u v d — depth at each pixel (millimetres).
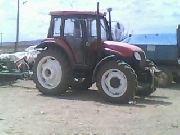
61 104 8422
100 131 5934
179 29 12969
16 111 7465
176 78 13781
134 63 9266
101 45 9586
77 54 9820
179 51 12953
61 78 9789
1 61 12859
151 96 10320
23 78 12758
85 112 7488
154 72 9805
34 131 5867
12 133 5734
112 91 8969
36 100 8953
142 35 14109
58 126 6211
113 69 8906
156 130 6066
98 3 9727
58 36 10109
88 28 9781
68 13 9914
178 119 6938
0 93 10117
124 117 7055
